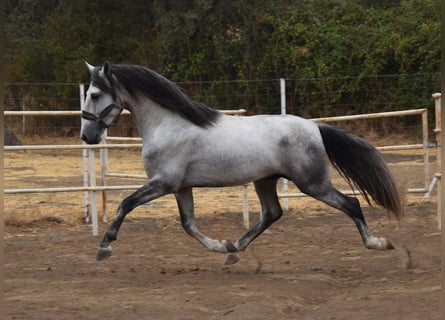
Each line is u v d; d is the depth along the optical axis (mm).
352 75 24047
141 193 7996
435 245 9648
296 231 11297
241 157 7988
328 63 24281
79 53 27859
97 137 8258
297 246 10109
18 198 14500
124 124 22672
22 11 31062
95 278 7906
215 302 6582
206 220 12312
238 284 7438
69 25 28656
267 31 25938
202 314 6152
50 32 28734
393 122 22938
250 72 25672
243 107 25406
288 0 26750
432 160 18531
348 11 26047
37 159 21203
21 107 26422
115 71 8195
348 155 8320
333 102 24047
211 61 26438
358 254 9359
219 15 26516
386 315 5965
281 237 10844
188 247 10219
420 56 23031
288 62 24938
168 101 8062
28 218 12258
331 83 23938
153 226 11906
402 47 23188
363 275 7980
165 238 10969
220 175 8047
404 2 25891
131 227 11797
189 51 26812
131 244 10484
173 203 13930
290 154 8055
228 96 25391
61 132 25391
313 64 24641
